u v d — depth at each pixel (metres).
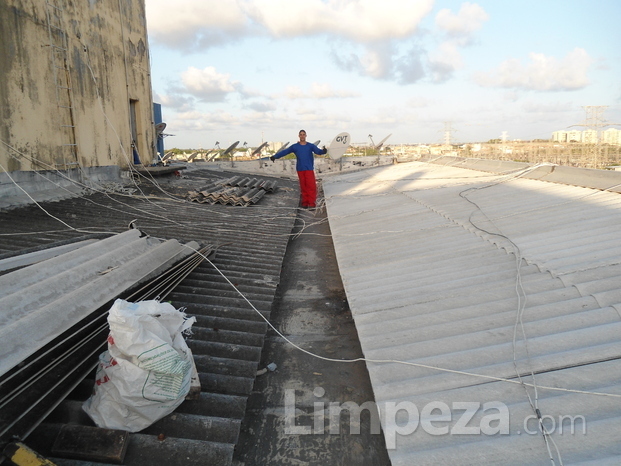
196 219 8.60
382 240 6.39
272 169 22.98
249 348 3.70
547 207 6.23
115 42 12.48
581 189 7.02
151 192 11.55
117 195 10.10
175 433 2.59
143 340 2.38
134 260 4.14
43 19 8.80
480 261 4.62
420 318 3.58
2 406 2.17
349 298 4.41
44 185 8.64
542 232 5.10
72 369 2.66
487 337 3.05
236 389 3.15
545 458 2.02
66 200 8.63
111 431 2.35
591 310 3.09
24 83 8.19
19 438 2.13
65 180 9.38
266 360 4.07
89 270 3.58
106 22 11.91
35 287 2.97
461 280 4.19
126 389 2.36
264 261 6.30
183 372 2.53
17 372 2.29
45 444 2.32
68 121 9.73
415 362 2.96
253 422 3.20
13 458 2.04
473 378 2.68
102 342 2.99
